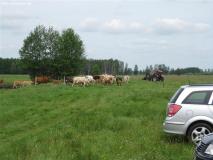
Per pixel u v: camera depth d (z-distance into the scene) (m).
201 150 8.86
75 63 86.94
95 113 22.69
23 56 86.44
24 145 14.73
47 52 86.62
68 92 37.81
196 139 13.83
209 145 8.72
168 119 14.33
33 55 85.94
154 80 68.38
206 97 14.01
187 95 14.23
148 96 29.98
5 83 60.31
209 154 8.58
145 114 21.84
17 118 25.33
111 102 28.42
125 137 15.41
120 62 125.75
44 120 23.53
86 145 14.05
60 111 26.38
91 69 106.00
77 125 18.81
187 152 12.56
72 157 12.45
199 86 14.30
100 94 35.66
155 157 12.02
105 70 111.25
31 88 44.72
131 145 13.88
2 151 14.55
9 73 150.12
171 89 38.81
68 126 18.53
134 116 21.55
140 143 14.11
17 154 13.66
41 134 17.12
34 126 22.03
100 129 17.81
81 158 12.40
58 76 87.31
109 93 36.00
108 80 54.84
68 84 57.12
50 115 25.02
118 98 30.39
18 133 20.33
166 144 13.84
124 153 12.74
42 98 34.44
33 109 28.00
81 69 89.81
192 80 74.88
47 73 87.50
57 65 85.81
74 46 86.62
